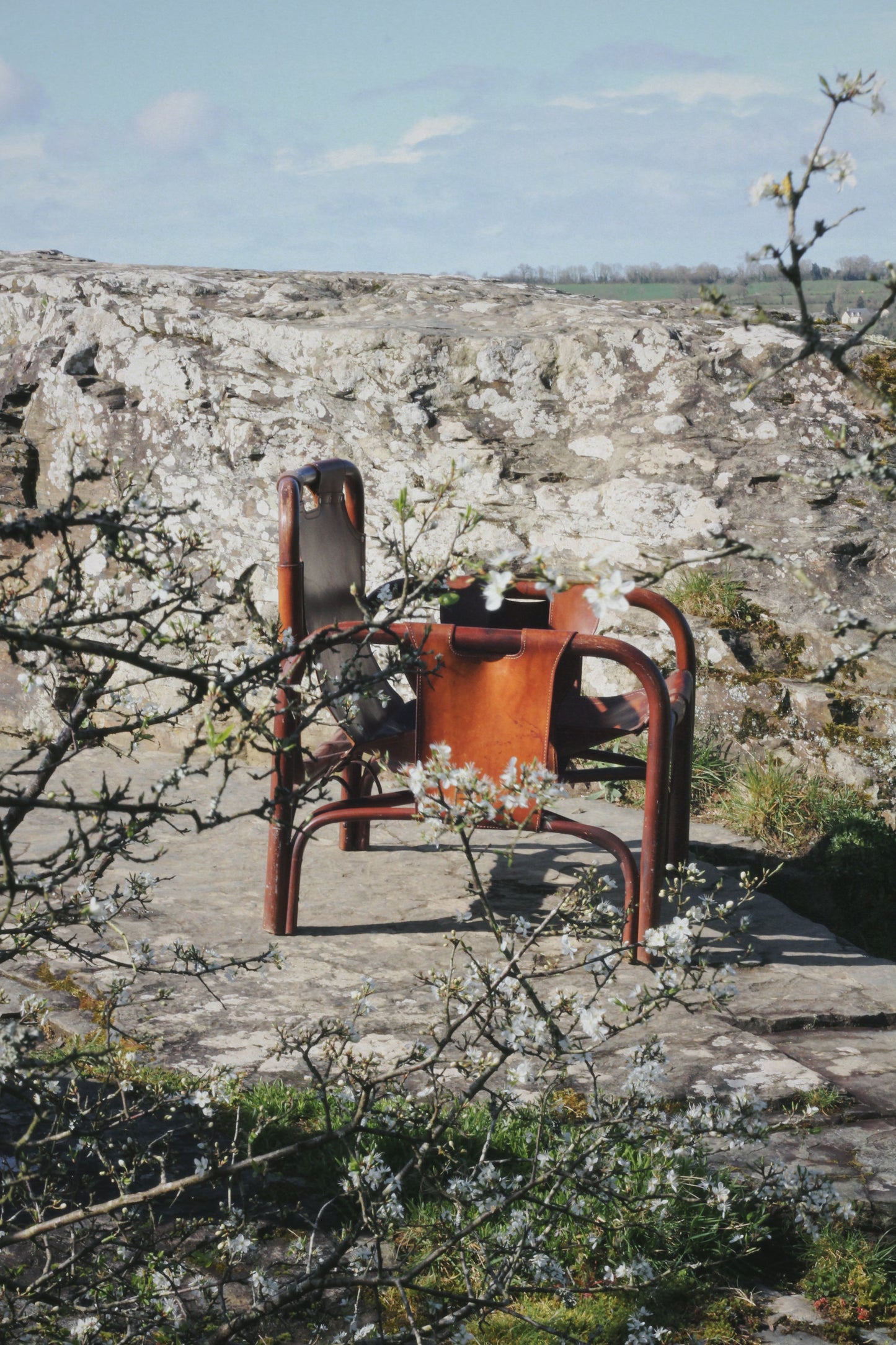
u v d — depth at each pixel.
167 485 7.15
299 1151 1.73
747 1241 2.30
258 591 6.64
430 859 4.64
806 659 5.77
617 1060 2.95
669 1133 2.02
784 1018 3.31
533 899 4.21
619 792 5.47
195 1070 2.83
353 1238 1.77
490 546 6.44
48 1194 1.91
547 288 8.88
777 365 6.98
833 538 6.17
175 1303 1.84
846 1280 2.27
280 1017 3.17
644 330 7.10
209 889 4.23
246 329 7.37
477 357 7.05
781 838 4.94
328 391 7.09
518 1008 1.92
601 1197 1.89
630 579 1.39
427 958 3.65
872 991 3.54
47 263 8.94
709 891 4.41
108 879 4.20
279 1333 2.00
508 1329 2.08
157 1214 2.27
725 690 5.64
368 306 8.02
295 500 3.68
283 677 1.71
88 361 7.70
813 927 4.11
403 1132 1.90
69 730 1.83
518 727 3.62
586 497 6.58
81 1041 2.91
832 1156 2.58
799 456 6.62
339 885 4.34
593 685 5.92
